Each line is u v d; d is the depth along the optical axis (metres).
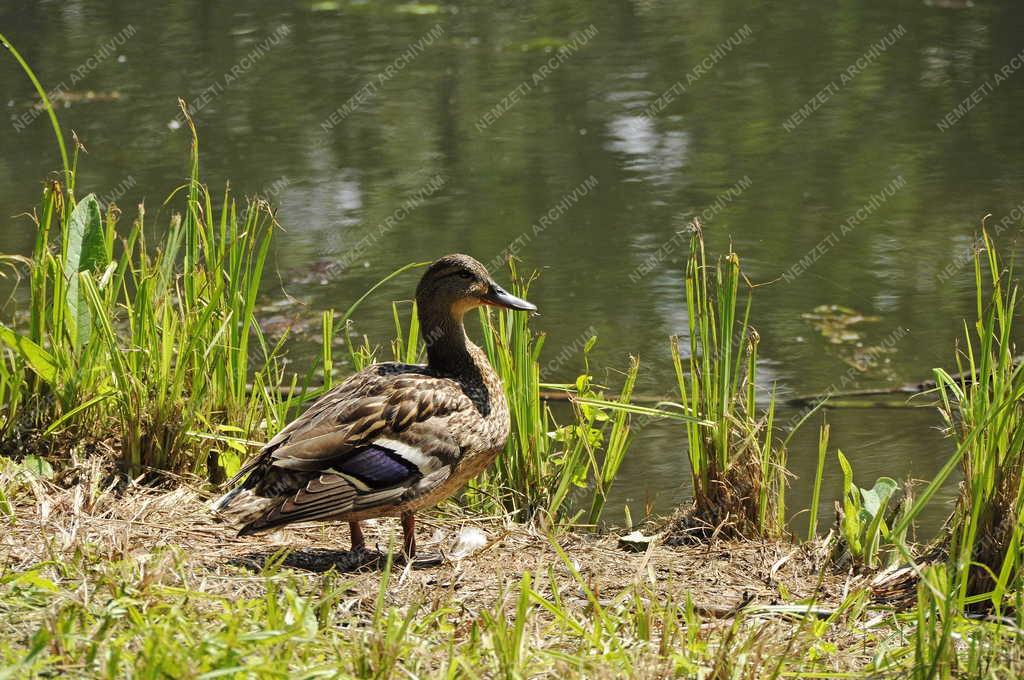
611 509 10.91
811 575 8.23
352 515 7.66
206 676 5.29
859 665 6.66
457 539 8.57
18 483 8.42
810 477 11.62
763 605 7.45
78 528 7.80
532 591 6.66
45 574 6.96
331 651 6.18
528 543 8.55
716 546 8.67
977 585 7.62
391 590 7.38
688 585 7.94
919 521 10.62
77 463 8.95
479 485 10.05
